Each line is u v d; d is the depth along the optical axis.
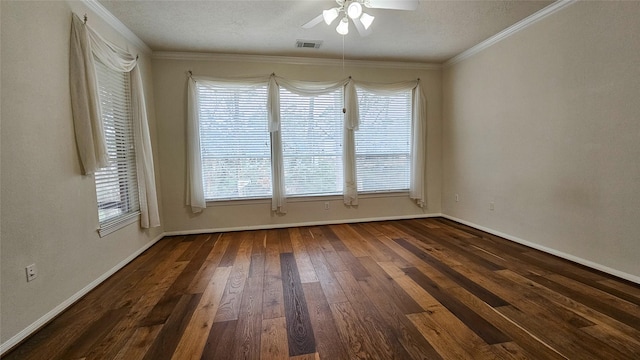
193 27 3.16
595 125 2.55
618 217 2.42
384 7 2.38
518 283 2.38
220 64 4.04
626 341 1.63
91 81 2.36
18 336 1.74
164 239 3.89
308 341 1.69
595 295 2.15
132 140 3.26
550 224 3.02
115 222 2.80
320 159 4.46
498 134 3.64
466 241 3.56
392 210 4.78
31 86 1.89
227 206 4.22
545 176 3.04
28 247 1.83
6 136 1.70
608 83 2.44
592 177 2.60
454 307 2.03
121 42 3.10
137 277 2.66
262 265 2.90
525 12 2.95
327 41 3.64
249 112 4.18
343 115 4.45
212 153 4.13
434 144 4.80
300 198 4.42
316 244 3.56
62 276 2.10
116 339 1.75
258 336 1.74
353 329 1.79
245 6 2.73
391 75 4.56
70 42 2.26
